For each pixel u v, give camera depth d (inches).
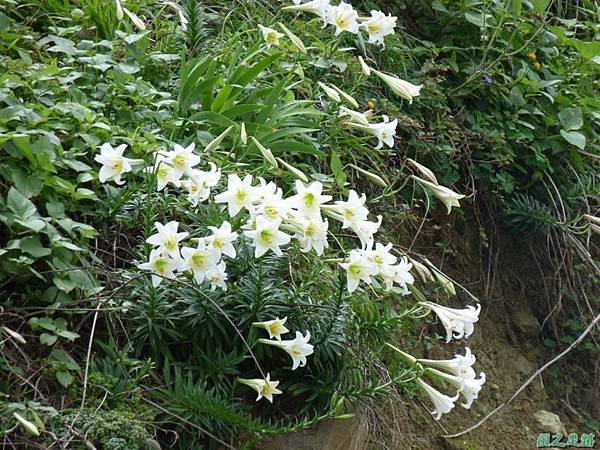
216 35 198.5
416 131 204.5
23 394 128.3
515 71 223.9
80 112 152.1
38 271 138.1
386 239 186.1
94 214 147.5
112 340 137.2
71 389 130.8
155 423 133.1
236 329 136.3
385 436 167.6
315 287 150.7
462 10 221.1
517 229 221.0
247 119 172.2
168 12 199.0
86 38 182.1
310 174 177.0
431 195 208.1
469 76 219.1
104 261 147.1
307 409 145.7
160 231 131.2
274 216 135.2
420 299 153.9
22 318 133.1
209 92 171.5
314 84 191.9
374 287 151.6
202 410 135.4
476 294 212.5
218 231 132.4
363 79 191.3
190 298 140.6
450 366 143.5
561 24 258.4
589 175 228.1
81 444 124.8
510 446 194.1
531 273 224.5
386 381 165.2
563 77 226.8
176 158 139.3
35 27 182.9
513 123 215.2
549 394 212.1
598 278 225.8
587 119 224.1
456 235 213.6
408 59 216.1
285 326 143.6
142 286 140.9
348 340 150.4
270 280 144.9
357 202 139.1
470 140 213.2
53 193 143.7
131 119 163.0
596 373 220.7
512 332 215.5
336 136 182.1
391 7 225.3
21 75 157.6
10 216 135.0
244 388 145.4
